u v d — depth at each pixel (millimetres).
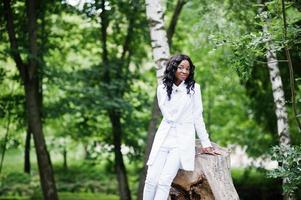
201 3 9539
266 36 5492
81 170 19547
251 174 18828
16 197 15367
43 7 11875
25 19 11820
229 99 17750
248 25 8945
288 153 5523
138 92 13906
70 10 11555
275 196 15406
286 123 8398
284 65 10031
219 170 5309
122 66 13406
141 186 9672
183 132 5070
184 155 5020
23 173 16359
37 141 11258
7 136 13938
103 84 12406
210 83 16281
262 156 15039
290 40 5516
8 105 12625
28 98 11180
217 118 18797
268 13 5629
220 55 11625
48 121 15766
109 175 19469
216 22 9117
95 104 12227
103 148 14297
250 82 12203
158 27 7641
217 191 5180
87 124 14023
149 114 15000
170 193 5406
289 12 7617
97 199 16016
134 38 13578
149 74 16156
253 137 16453
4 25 11578
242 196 16078
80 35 14172
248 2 8953
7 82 13961
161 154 5098
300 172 5508
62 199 15820
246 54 5762
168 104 5086
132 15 13031
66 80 12266
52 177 11477
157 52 7617
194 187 5352
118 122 13562
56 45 12344
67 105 12516
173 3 13844
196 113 5137
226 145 18750
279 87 8461
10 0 10773
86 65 16062
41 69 11570
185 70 4961
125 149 14055
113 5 12148
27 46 11688
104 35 13211
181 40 15164
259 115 13070
